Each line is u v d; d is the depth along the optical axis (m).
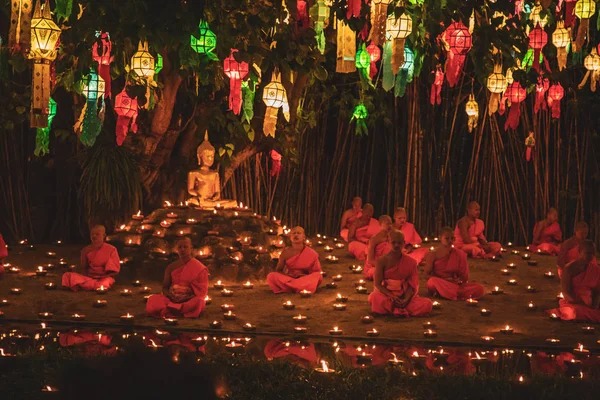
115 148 12.42
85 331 7.98
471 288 9.95
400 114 16.33
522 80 9.19
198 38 8.17
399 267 8.94
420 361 6.85
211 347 7.27
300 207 16.06
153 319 8.62
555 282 11.34
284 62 8.83
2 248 10.89
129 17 8.19
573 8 9.17
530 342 7.74
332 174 16.27
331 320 8.67
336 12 7.85
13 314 8.74
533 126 15.55
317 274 10.23
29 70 13.86
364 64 10.09
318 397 5.22
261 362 6.05
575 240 10.88
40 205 14.73
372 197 16.42
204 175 11.69
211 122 12.24
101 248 10.40
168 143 12.70
